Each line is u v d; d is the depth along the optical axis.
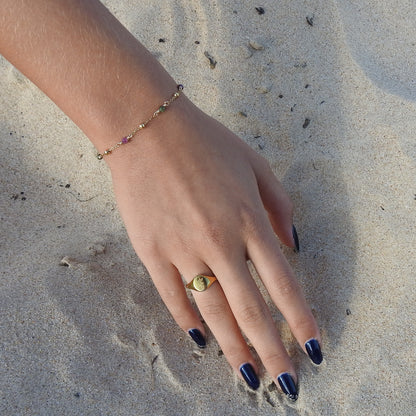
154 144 0.34
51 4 0.32
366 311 0.36
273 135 0.44
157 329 0.37
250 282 0.34
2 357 0.35
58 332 0.36
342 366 0.34
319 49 0.46
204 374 0.35
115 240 0.42
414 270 0.36
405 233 0.37
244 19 0.48
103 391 0.34
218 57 0.47
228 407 0.34
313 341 0.33
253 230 0.34
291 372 0.33
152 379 0.35
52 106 0.47
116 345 0.36
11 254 0.41
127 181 0.35
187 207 0.34
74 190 0.45
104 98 0.33
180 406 0.34
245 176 0.36
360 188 0.40
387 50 0.45
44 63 0.32
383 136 0.41
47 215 0.44
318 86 0.44
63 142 0.46
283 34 0.47
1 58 0.49
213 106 0.45
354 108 0.43
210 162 0.35
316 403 0.33
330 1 0.48
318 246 0.39
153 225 0.34
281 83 0.45
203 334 0.36
